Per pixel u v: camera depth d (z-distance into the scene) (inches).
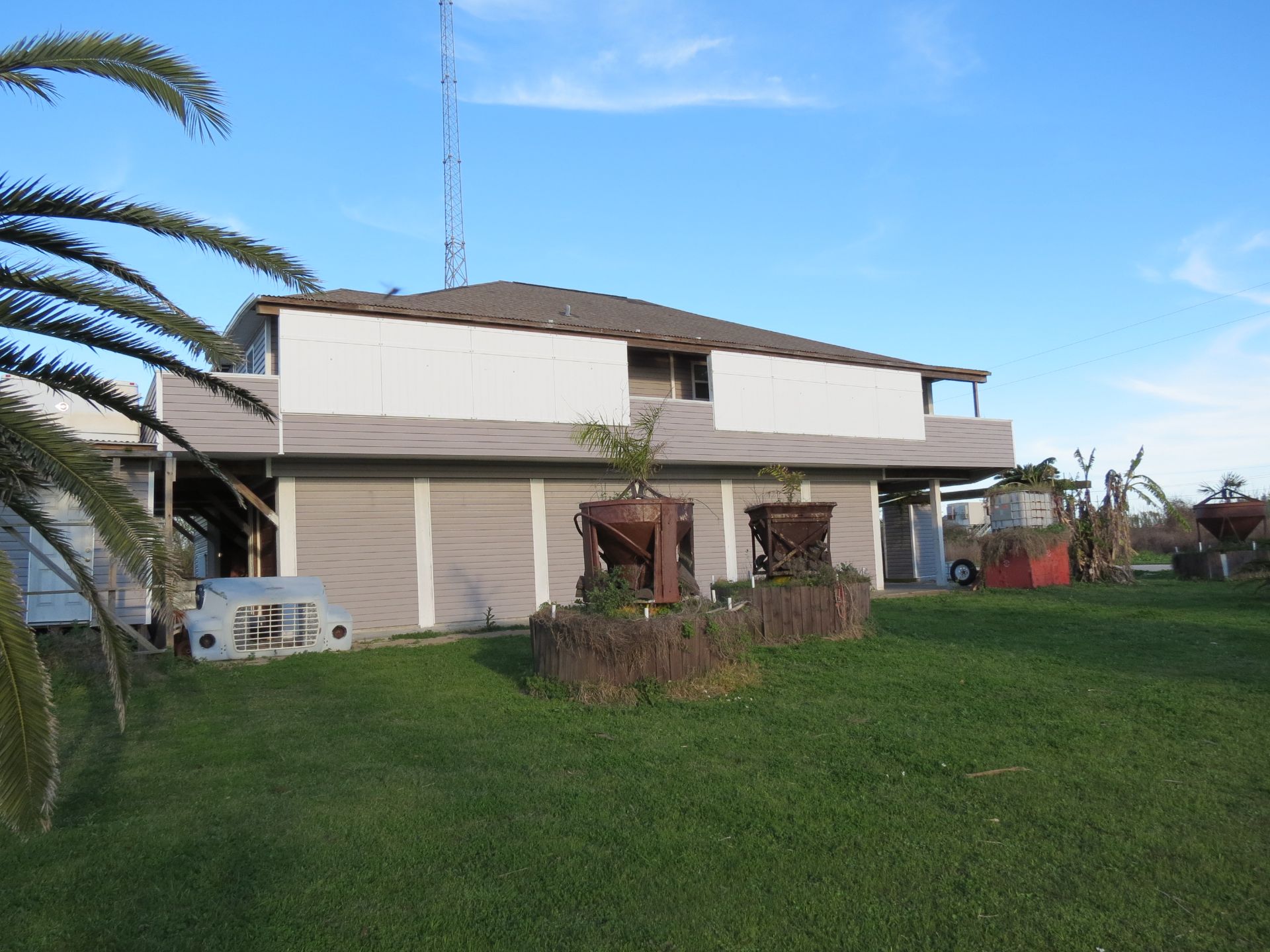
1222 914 143.5
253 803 206.7
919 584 899.4
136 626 446.0
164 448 494.0
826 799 204.1
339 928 143.2
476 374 591.5
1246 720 266.2
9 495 182.1
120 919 147.5
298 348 536.7
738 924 143.3
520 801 205.6
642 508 351.6
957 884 157.1
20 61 185.3
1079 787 209.2
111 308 189.0
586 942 137.7
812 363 742.5
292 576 552.1
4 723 139.8
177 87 199.3
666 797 207.3
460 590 614.2
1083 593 678.5
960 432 821.2
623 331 648.4
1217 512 867.4
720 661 335.9
